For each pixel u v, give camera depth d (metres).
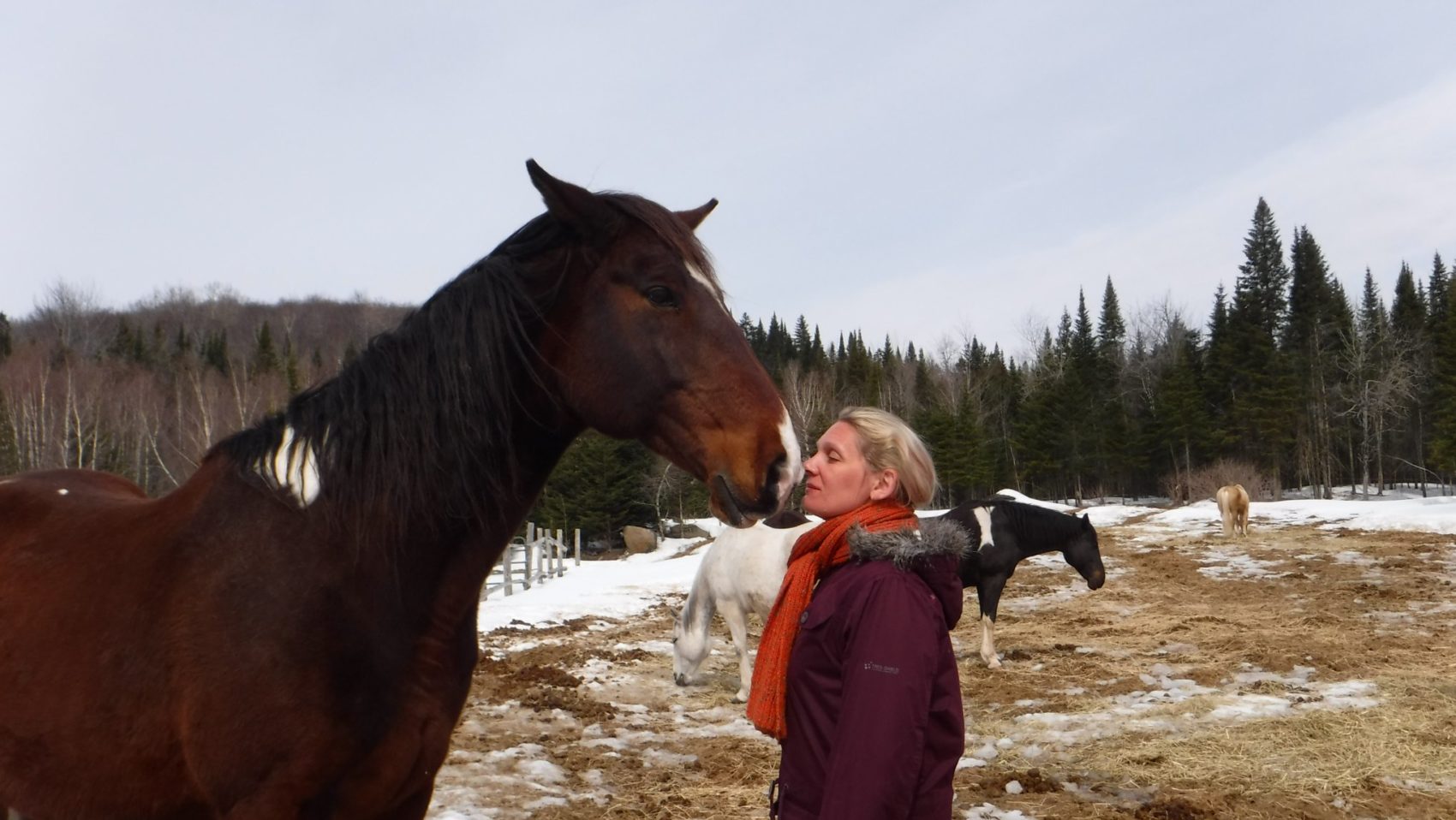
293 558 1.89
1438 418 44.78
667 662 8.30
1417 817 4.27
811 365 64.31
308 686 1.79
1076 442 48.94
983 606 7.91
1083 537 8.09
